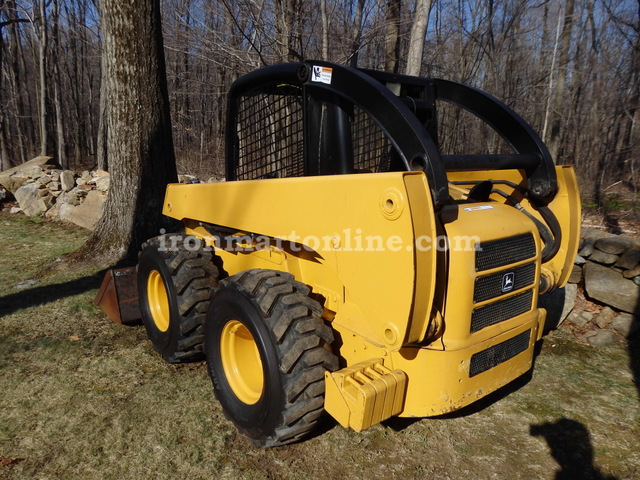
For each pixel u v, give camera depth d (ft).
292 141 9.41
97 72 88.33
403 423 9.40
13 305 14.96
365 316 7.14
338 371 7.38
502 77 50.29
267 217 8.62
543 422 9.59
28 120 95.71
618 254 13.73
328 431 9.07
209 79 46.96
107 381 10.64
